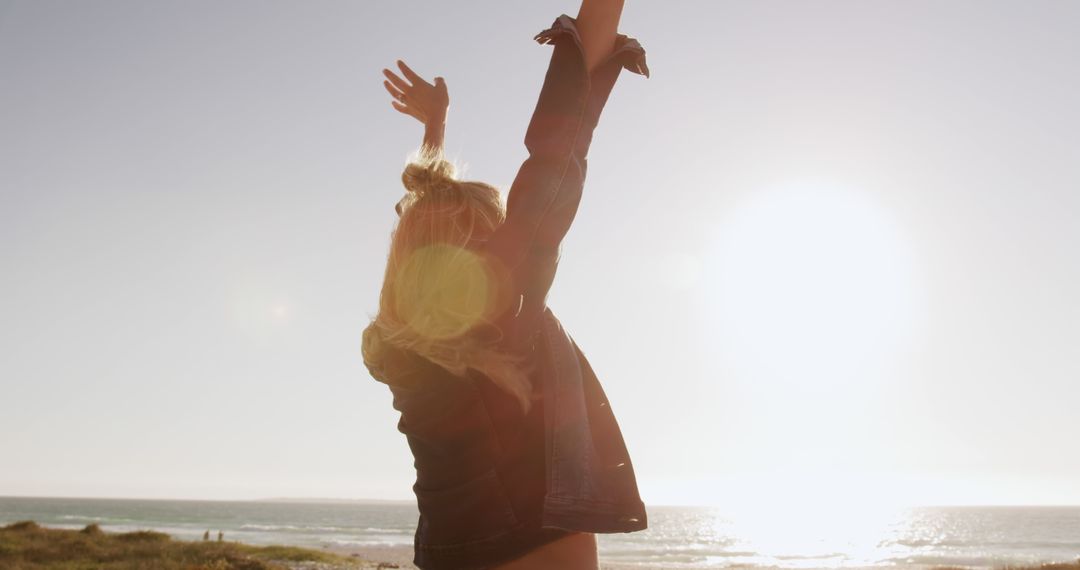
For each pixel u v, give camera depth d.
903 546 96.31
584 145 1.31
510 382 1.20
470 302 1.19
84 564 34.06
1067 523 168.75
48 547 40.72
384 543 81.88
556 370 1.30
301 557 48.91
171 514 172.25
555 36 1.28
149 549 41.44
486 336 1.21
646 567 59.62
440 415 1.26
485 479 1.25
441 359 1.20
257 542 80.19
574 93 1.28
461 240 1.24
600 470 1.27
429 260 1.21
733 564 66.56
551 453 1.24
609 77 1.34
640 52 1.34
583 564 1.24
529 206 1.23
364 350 1.30
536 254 1.24
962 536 118.50
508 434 1.25
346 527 125.75
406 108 1.90
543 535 1.22
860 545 100.19
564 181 1.26
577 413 1.29
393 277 1.26
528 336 1.27
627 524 1.25
